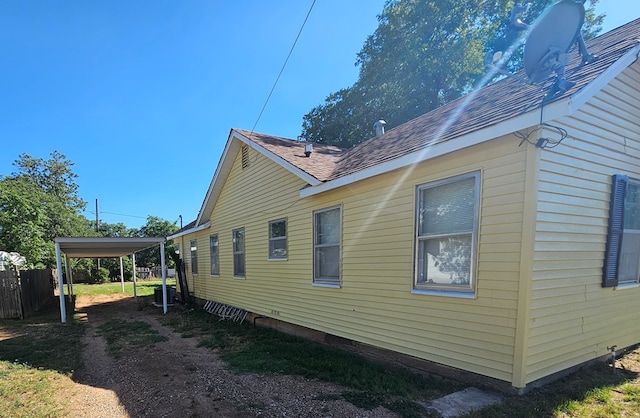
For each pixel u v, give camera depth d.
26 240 16.20
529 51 3.17
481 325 3.42
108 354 6.05
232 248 9.70
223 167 9.87
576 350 3.60
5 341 7.23
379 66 17.31
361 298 5.10
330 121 19.73
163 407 3.53
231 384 4.14
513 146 3.19
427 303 4.03
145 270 30.67
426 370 4.11
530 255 3.02
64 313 9.70
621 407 2.95
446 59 15.81
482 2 15.67
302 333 6.65
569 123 3.34
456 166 3.72
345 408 3.27
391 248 4.58
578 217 3.47
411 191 4.29
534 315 3.10
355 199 5.25
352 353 5.35
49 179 33.84
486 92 5.20
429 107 16.59
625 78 4.01
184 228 14.47
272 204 7.64
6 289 10.45
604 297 3.92
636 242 4.42
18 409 3.62
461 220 3.72
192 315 10.46
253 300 8.42
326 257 6.03
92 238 10.16
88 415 3.45
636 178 4.18
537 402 3.02
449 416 2.93
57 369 5.14
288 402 3.49
